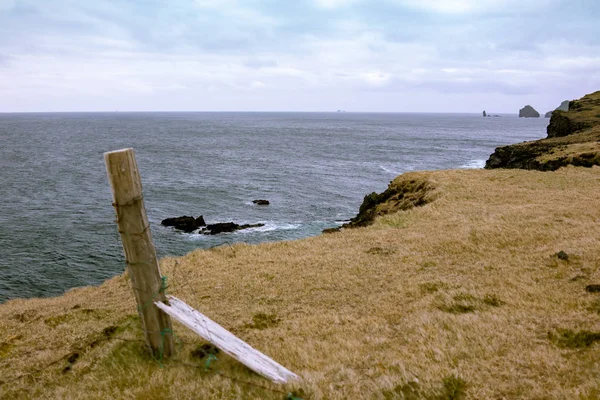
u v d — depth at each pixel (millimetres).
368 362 8648
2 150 122188
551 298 11766
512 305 11672
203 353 8766
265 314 12492
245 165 101500
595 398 6379
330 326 11250
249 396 6996
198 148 142125
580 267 13914
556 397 6566
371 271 16266
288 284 15289
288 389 7129
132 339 9422
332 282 15258
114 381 7766
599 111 96688
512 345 8898
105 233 45781
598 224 19359
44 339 10656
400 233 22312
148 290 7586
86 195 65375
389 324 11414
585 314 10211
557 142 73062
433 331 10109
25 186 70312
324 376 7871
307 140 181125
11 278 33500
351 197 67438
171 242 43250
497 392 6988
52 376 8367
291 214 56094
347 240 21891
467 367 7980
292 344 9836
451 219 23812
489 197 28672
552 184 31594
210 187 72875
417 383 7293
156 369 7906
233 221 52281
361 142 172875
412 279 14836
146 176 82750
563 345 8711
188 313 7703
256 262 18531
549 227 19609
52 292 31578
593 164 42656
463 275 14930
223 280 16172
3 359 9578
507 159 76562
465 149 145625
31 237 43594
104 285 18094
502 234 19109
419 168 98938
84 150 129250
